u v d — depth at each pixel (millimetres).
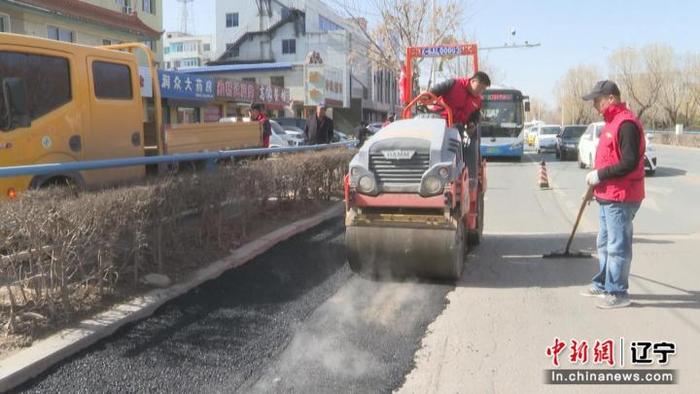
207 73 50219
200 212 6195
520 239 8438
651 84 61344
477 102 7094
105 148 7441
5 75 6230
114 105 7594
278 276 6062
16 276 4180
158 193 5363
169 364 3996
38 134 6504
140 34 28844
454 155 5902
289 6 58031
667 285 5961
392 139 5820
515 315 5133
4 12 21516
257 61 58938
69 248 4340
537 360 4223
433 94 6836
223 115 34938
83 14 24891
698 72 58969
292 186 8828
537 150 36531
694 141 42219
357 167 5859
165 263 5730
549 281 6168
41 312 4348
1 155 6117
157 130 8375
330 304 5352
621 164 4996
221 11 61094
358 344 4449
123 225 4809
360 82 60344
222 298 5293
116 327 4449
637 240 8156
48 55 6707
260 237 7281
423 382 3881
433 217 5719
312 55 48188
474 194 6918
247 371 3949
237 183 6789
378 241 5832
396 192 5738
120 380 3756
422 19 26859
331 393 3676
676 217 10305
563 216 10773
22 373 3660
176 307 4988
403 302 5457
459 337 4641
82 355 4051
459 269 5977
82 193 4793
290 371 3969
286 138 24281
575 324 4910
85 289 4742
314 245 7434
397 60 27344
